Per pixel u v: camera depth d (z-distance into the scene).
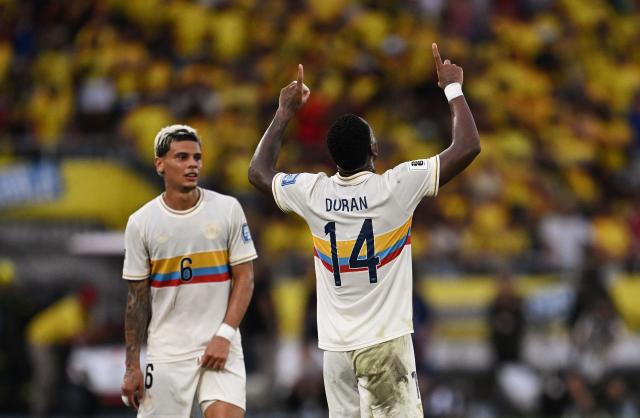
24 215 55.31
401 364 20.73
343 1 70.00
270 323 46.34
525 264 54.44
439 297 52.62
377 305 20.84
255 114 63.66
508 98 69.69
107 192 55.78
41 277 53.41
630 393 52.22
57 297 52.97
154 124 62.34
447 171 20.77
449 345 51.81
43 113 64.94
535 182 64.50
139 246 23.20
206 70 66.06
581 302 50.06
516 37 73.56
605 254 59.72
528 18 76.00
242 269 23.45
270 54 67.62
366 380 20.88
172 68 66.62
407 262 21.00
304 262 53.50
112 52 67.06
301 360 46.19
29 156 56.06
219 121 62.84
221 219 23.30
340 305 21.09
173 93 64.62
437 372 50.81
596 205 65.62
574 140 69.50
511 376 49.16
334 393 21.52
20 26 70.56
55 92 65.62
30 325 52.75
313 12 69.44
